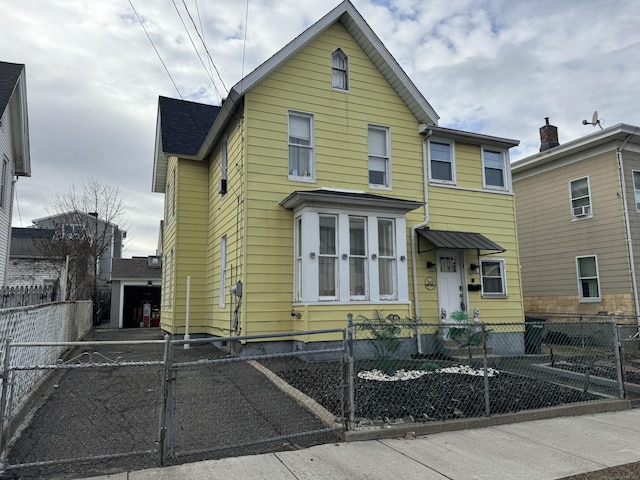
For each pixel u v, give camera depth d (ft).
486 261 41.04
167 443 13.71
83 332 53.06
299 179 33.96
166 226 55.31
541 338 38.06
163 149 43.73
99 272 101.71
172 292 46.06
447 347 35.50
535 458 14.61
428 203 39.04
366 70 37.99
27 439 15.20
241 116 33.88
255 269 31.53
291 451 14.83
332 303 31.22
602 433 17.49
